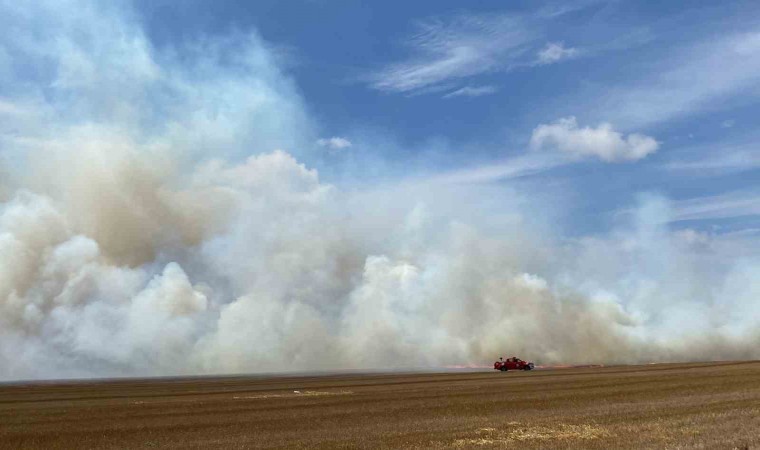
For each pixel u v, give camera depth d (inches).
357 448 965.2
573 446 916.6
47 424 1358.3
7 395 2292.1
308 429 1205.7
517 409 1455.5
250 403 1800.0
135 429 1259.2
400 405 1628.9
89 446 1068.5
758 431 986.7
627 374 2714.1
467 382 2541.8
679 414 1225.4
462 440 1013.2
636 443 920.9
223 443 1059.9
